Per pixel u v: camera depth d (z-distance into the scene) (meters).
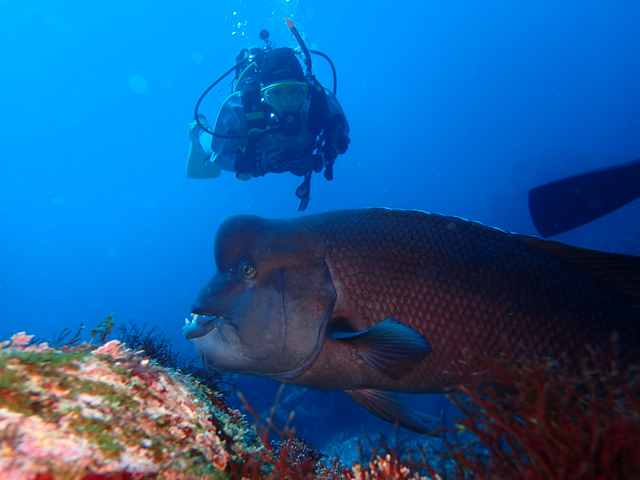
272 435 4.40
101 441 0.87
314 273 2.15
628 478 1.00
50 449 0.78
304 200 5.56
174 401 1.25
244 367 2.16
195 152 6.75
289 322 2.09
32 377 0.94
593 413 1.10
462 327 1.94
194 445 1.12
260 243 2.24
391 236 2.16
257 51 5.93
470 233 2.11
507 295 1.93
